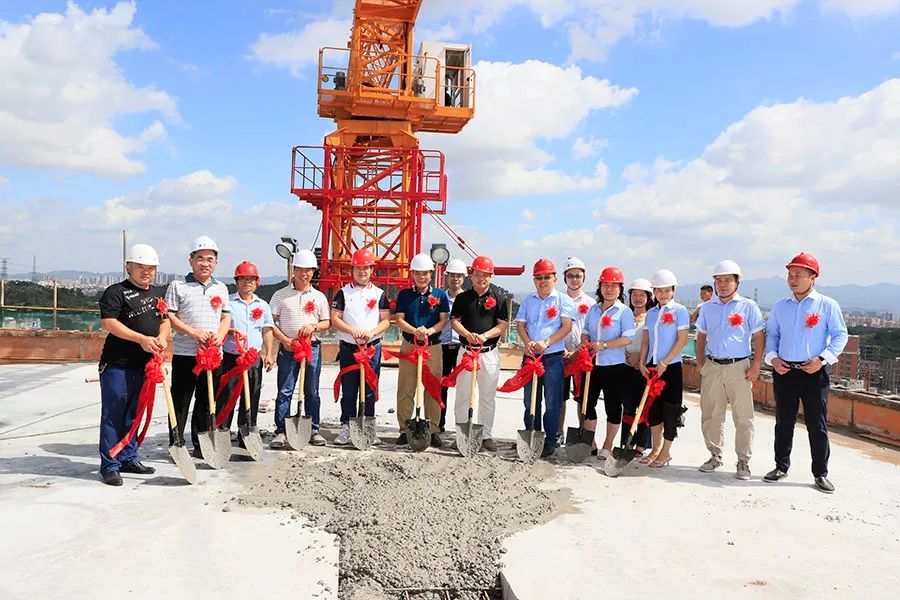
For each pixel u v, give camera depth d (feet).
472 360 22.91
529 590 12.23
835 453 26.14
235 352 21.83
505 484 19.27
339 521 15.40
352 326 23.54
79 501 16.66
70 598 11.41
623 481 20.16
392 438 25.66
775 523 16.35
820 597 12.26
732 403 20.90
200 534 14.61
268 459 21.65
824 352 19.19
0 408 30.78
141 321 18.62
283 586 12.13
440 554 13.80
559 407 23.17
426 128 64.44
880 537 15.53
